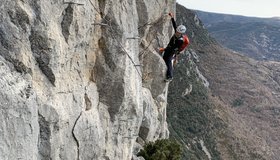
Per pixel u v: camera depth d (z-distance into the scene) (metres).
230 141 115.56
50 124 8.59
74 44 9.80
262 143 146.50
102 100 11.59
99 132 11.03
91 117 10.66
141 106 13.66
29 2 8.29
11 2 7.89
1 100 7.06
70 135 9.70
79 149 10.21
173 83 96.94
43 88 8.66
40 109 8.36
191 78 108.38
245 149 121.00
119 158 12.68
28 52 8.27
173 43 16.34
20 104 7.43
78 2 9.65
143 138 19.34
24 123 7.50
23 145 7.46
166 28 18.52
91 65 11.12
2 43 7.76
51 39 8.61
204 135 101.44
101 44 11.30
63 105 9.27
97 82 11.37
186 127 94.88
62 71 9.46
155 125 19.89
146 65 17.11
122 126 12.51
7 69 7.66
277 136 165.88
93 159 11.05
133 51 12.76
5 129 7.05
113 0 11.43
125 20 11.98
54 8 8.98
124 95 11.76
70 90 9.75
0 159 6.86
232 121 131.75
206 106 111.94
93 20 10.74
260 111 177.25
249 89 184.62
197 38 175.12
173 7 18.88
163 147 19.89
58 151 9.12
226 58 195.62
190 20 166.38
